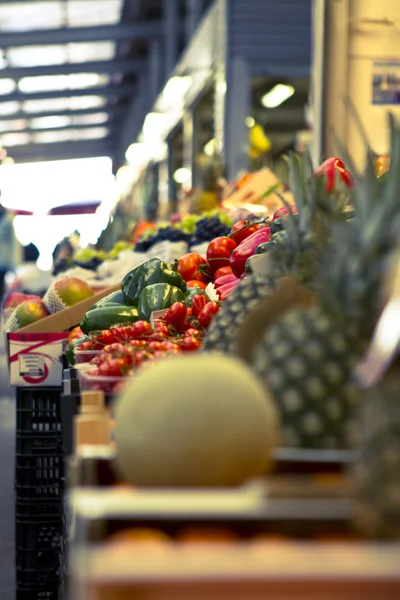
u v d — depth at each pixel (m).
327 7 5.79
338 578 0.91
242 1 13.41
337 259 1.35
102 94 34.12
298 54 13.54
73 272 5.83
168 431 1.20
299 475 1.25
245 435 1.20
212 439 1.19
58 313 3.98
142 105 31.67
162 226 6.88
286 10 13.47
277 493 1.08
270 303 1.59
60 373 3.69
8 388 10.41
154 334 2.88
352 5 5.77
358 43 5.81
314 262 1.94
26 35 24.56
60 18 25.48
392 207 1.35
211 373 1.24
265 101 14.96
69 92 33.25
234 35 13.48
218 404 1.21
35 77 29.62
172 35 25.28
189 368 1.25
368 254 1.31
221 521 1.06
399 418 1.05
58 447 3.66
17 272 17.61
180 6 27.41
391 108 5.84
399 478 1.04
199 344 2.60
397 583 0.91
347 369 1.30
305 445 1.30
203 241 5.43
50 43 24.61
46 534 3.67
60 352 3.71
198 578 0.90
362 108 5.84
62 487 3.51
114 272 6.00
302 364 1.30
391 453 1.04
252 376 1.29
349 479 1.10
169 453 1.20
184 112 18.36
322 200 2.10
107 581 0.90
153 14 28.11
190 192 10.71
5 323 5.30
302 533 1.06
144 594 0.91
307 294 1.66
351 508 1.06
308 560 0.92
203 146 17.39
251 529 1.07
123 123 42.03
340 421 1.29
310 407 1.29
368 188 1.41
